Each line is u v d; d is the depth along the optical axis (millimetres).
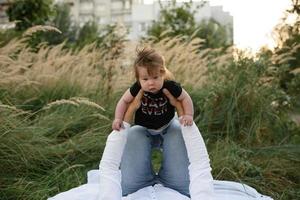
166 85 3078
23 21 10625
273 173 5219
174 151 3305
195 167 3141
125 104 3191
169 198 3133
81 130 5934
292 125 6352
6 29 9406
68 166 5109
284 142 6012
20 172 4855
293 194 4902
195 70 7480
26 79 6207
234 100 6094
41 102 6492
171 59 7551
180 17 12586
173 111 3234
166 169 3369
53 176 4781
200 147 3156
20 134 5070
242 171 5039
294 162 5496
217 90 6199
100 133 5633
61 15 16172
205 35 14469
